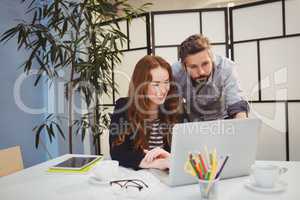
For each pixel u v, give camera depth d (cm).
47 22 252
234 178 112
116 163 118
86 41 242
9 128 238
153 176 120
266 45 256
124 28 286
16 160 154
